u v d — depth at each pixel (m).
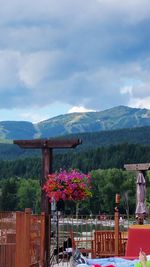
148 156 144.25
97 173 110.25
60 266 14.80
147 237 12.54
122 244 15.49
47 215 14.00
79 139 15.23
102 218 17.33
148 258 10.24
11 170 153.25
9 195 117.94
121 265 10.12
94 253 15.09
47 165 15.66
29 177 149.38
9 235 12.52
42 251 13.62
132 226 12.83
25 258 12.16
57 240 15.30
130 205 97.56
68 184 15.08
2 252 12.39
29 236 12.23
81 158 145.50
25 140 15.77
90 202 103.25
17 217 12.36
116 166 143.62
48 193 15.29
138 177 18.34
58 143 15.54
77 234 16.78
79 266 9.98
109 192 107.81
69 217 16.16
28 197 117.19
